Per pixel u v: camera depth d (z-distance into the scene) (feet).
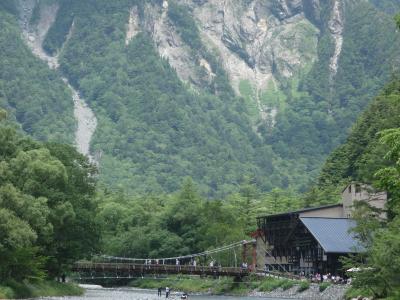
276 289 639.35
